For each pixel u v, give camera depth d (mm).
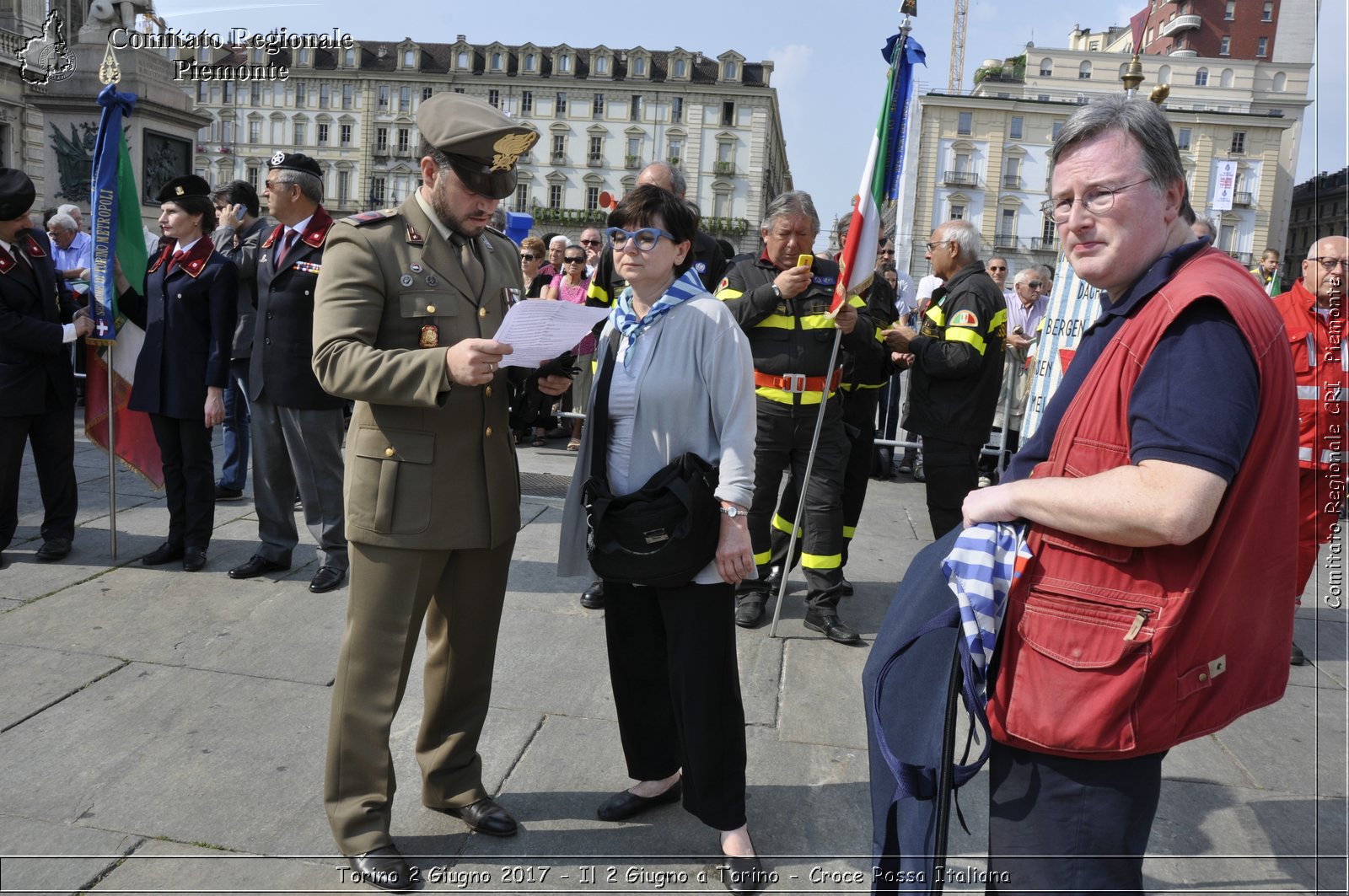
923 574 1878
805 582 5070
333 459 4492
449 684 2682
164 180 11570
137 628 3994
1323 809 2922
